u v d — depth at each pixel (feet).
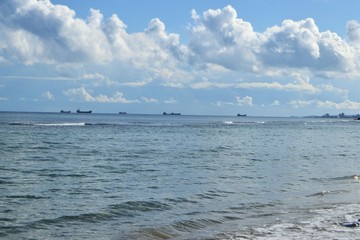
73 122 396.16
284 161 106.52
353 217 46.62
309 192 62.64
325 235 38.78
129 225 42.45
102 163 94.84
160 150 132.77
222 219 45.73
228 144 168.45
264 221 44.78
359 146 169.27
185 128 332.80
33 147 131.75
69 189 61.41
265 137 230.68
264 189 64.59
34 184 65.16
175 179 72.69
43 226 41.37
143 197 56.13
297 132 308.60
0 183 65.21
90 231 40.04
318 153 133.49
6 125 285.84
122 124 370.94
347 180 75.36
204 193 59.82
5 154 109.60
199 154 121.80
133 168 86.79
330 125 531.50
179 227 42.19
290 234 39.24
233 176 77.51
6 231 39.22
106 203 51.78
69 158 103.96
